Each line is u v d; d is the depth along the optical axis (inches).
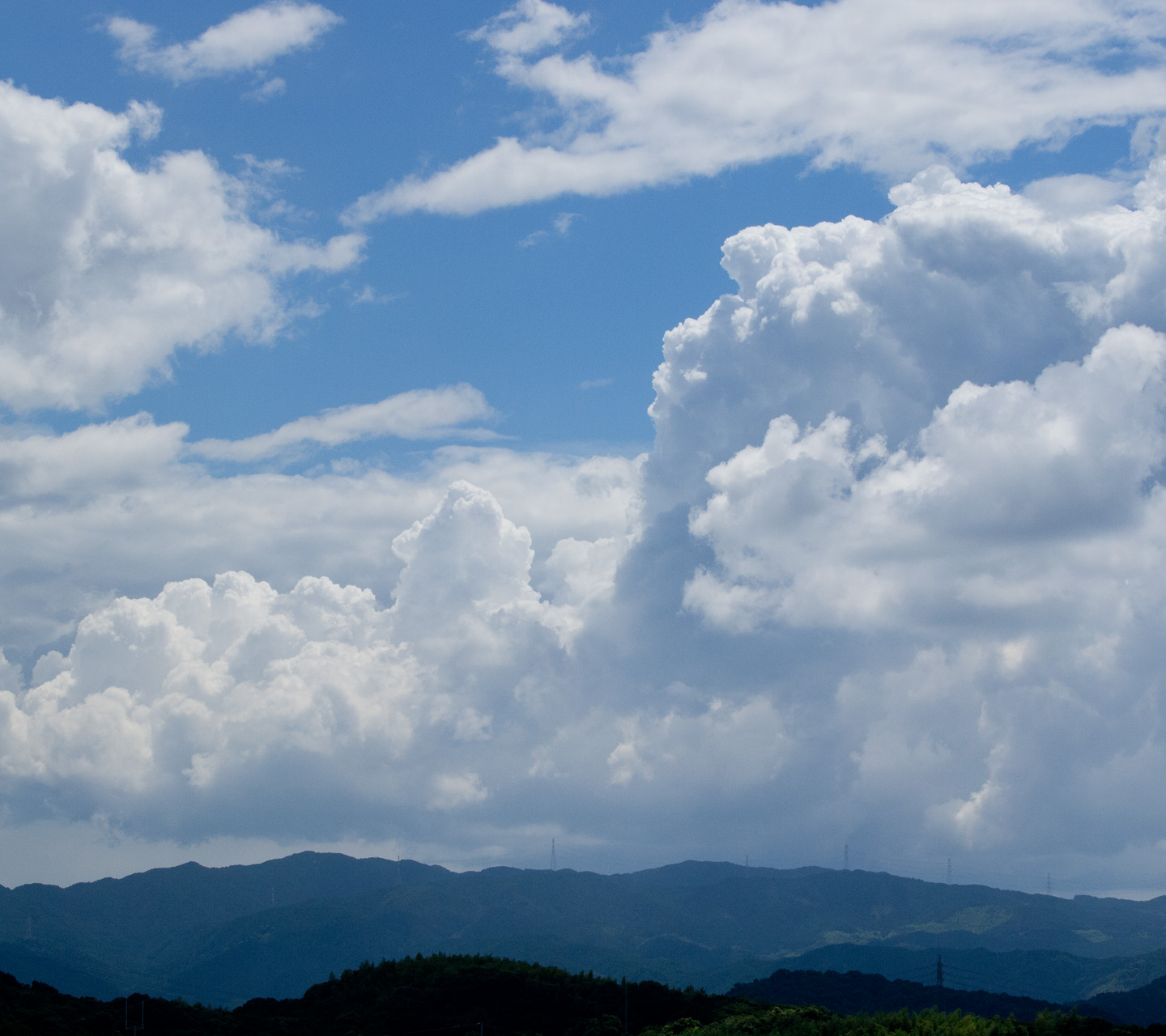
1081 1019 4158.5
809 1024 4347.9
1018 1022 4261.8
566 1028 5004.9
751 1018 4608.8
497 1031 4877.0
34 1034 4237.2
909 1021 4215.1
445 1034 4906.5
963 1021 4156.0
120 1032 4645.7
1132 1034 4015.8
